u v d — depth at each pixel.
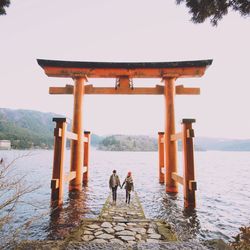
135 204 9.33
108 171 35.16
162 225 5.80
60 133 9.21
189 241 3.46
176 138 10.83
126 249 3.30
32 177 23.56
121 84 12.73
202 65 11.82
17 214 8.69
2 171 3.21
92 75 12.48
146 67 12.17
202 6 3.77
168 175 12.20
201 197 15.35
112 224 5.92
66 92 13.16
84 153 16.45
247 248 3.26
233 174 37.06
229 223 8.88
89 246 3.42
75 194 12.02
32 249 3.17
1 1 4.02
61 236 6.43
